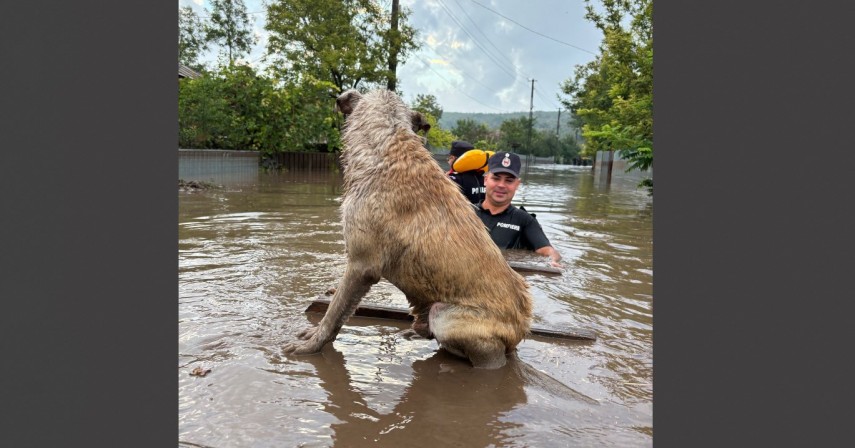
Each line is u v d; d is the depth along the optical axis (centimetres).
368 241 344
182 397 269
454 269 334
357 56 3091
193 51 4584
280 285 478
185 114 1969
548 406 281
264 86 2438
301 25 3178
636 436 251
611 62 1909
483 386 304
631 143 1828
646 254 689
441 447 237
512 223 666
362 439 240
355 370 318
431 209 340
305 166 2575
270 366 313
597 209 1256
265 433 240
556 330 389
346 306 345
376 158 351
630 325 414
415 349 360
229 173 1952
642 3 1877
